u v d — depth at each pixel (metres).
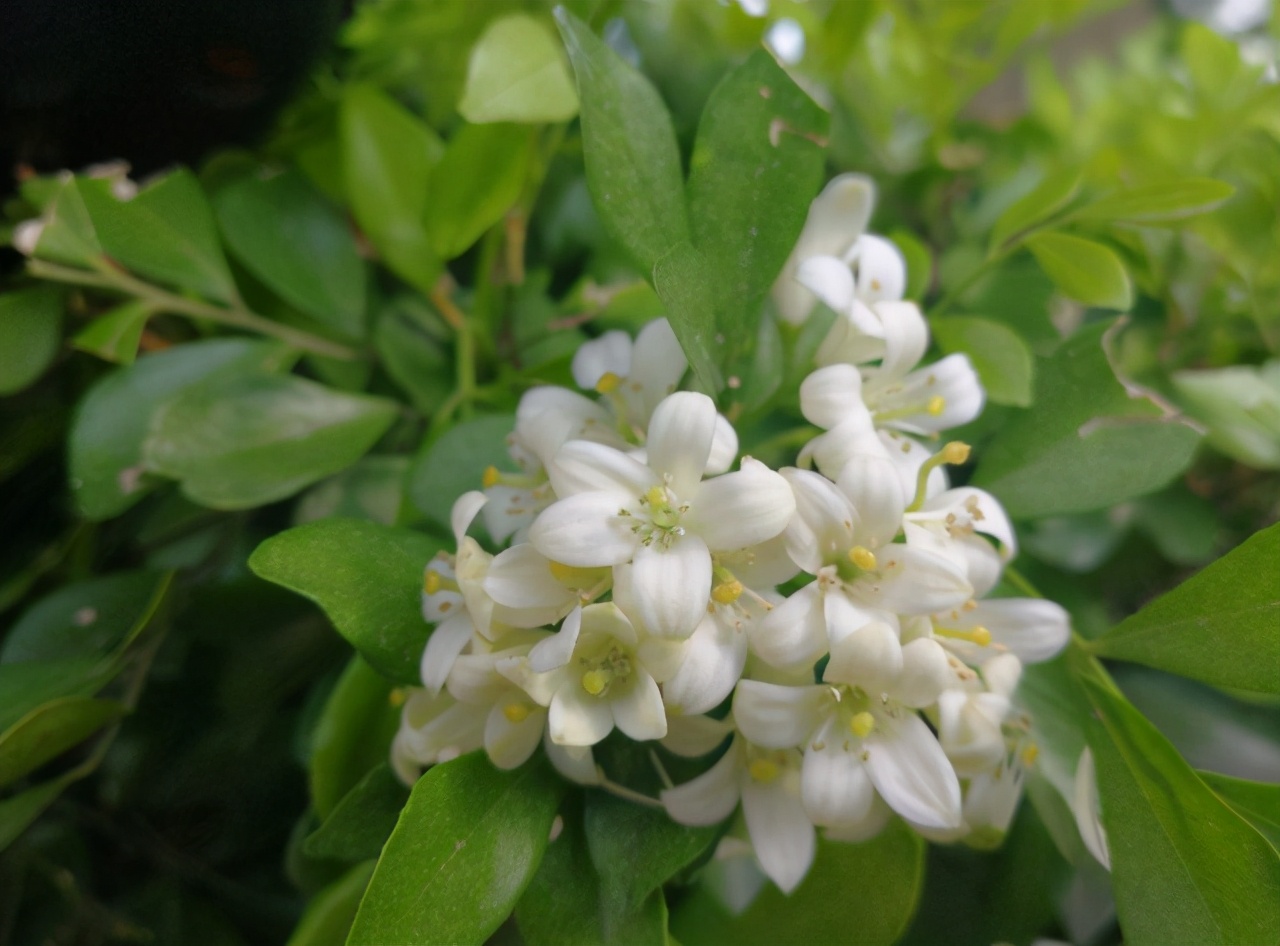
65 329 0.15
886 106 0.19
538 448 0.11
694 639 0.09
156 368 0.14
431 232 0.14
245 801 0.14
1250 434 0.16
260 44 0.12
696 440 0.10
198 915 0.14
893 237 0.15
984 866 0.13
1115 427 0.12
